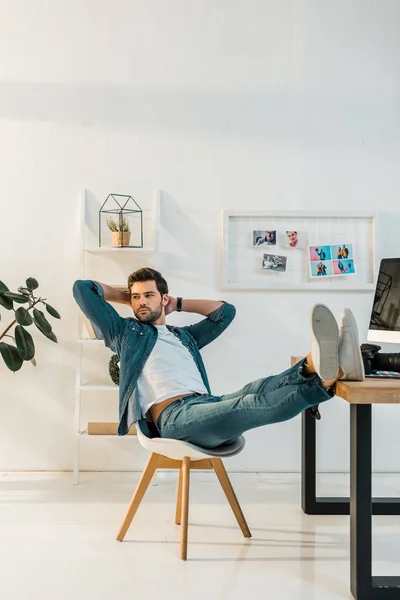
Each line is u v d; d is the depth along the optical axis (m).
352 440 1.96
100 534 2.48
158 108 3.42
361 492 1.92
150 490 3.10
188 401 2.33
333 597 1.95
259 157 3.43
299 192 3.43
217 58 3.44
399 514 2.70
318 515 2.75
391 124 3.46
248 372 3.40
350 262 3.39
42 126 3.39
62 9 3.42
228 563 2.21
